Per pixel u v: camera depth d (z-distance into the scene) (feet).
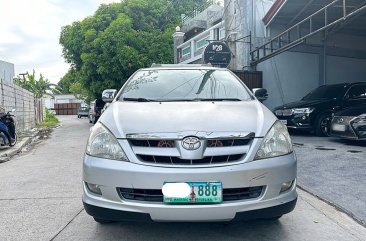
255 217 9.02
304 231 10.82
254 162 9.02
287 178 9.40
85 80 64.28
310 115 31.78
